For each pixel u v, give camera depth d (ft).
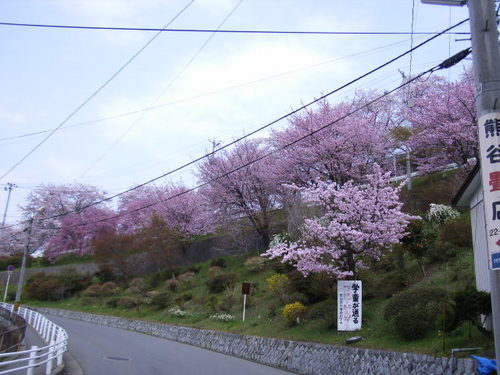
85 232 157.58
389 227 52.37
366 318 49.34
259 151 101.55
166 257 115.34
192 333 71.41
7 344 47.65
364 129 79.05
